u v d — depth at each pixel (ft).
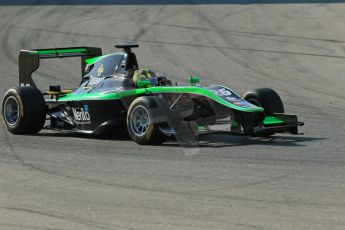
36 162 107.55
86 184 92.27
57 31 284.20
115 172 99.30
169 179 94.53
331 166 102.17
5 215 77.77
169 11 319.47
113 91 129.08
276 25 286.05
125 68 131.64
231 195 85.56
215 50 250.98
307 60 234.99
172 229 72.08
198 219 75.46
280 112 128.26
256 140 126.31
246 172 98.43
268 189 88.38
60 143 125.18
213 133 121.80
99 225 73.72
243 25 287.89
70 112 136.15
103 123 128.57
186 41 264.93
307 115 159.22
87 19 306.14
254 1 337.52
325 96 187.93
